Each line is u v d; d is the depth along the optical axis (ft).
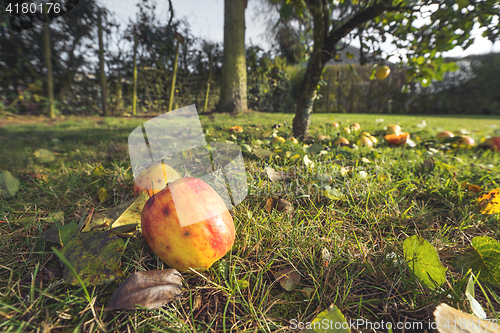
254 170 6.23
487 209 4.55
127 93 25.79
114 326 2.48
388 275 3.18
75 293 2.63
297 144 8.77
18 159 7.79
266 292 2.94
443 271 2.73
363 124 19.34
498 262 2.98
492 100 37.58
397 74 40.29
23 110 20.66
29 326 2.35
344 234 3.98
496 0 6.49
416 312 2.71
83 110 23.58
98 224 3.57
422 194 5.43
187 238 2.74
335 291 2.99
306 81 10.88
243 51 27.55
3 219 4.09
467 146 9.91
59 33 21.66
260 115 25.07
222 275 3.02
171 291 2.67
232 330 2.56
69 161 7.77
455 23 7.52
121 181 5.67
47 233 3.22
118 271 2.64
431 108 40.19
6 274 3.06
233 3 26.11
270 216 4.31
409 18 8.51
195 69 29.78
